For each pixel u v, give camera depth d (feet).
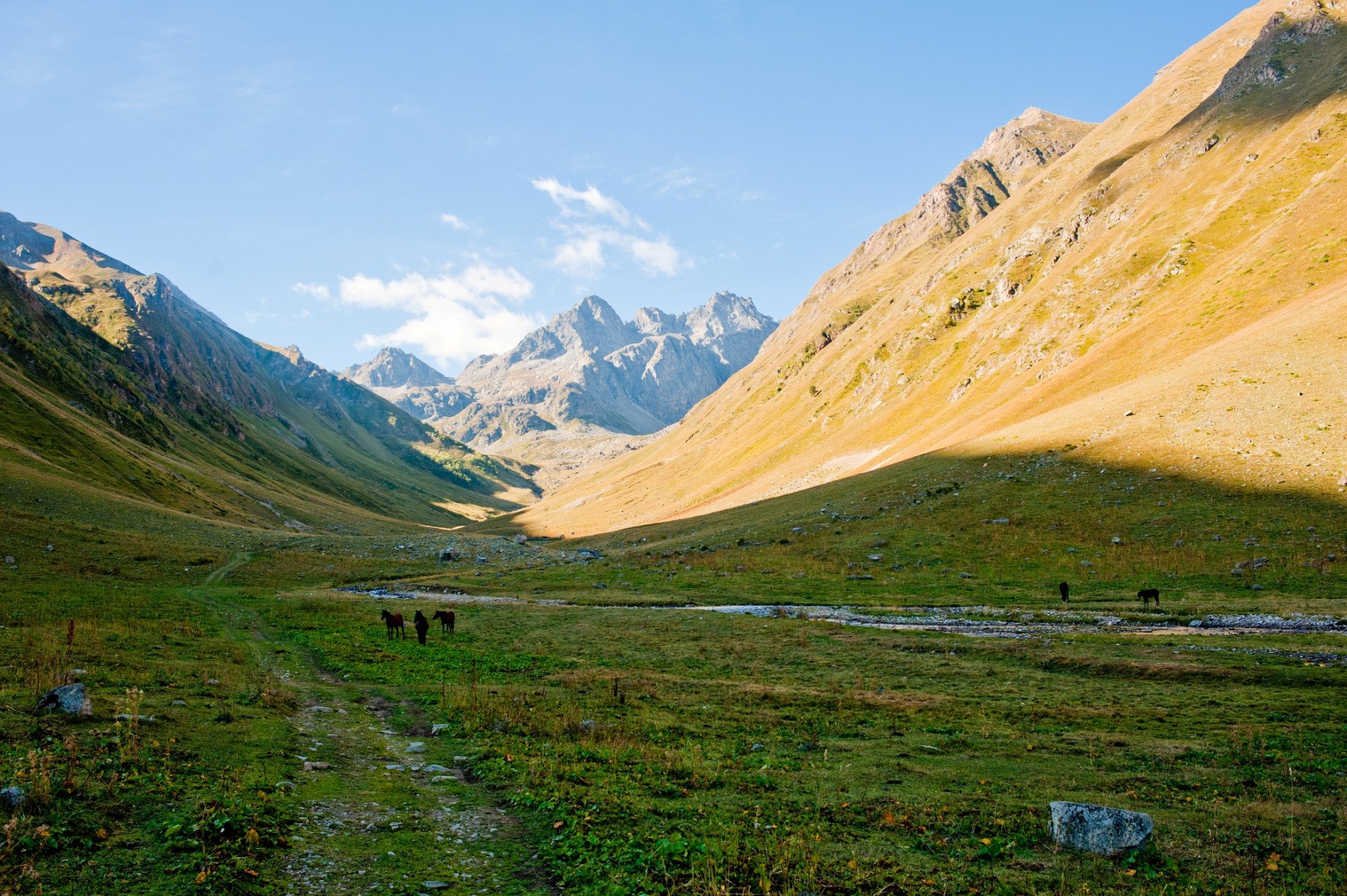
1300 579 179.83
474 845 50.98
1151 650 133.80
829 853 50.72
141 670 94.32
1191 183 520.01
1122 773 72.33
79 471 407.64
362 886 42.98
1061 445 297.94
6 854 39.42
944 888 45.47
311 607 198.39
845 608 203.72
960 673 125.08
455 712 92.32
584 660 140.26
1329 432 232.32
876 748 82.38
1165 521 224.74
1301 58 555.28
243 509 577.43
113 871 40.22
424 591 265.95
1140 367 359.25
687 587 246.27
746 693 109.70
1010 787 67.00
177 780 55.01
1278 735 84.74
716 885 43.57
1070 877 47.11
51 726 62.18
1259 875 47.03
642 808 58.49
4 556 208.13
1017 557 230.27
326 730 79.71
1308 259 343.67
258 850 45.14
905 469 352.28
